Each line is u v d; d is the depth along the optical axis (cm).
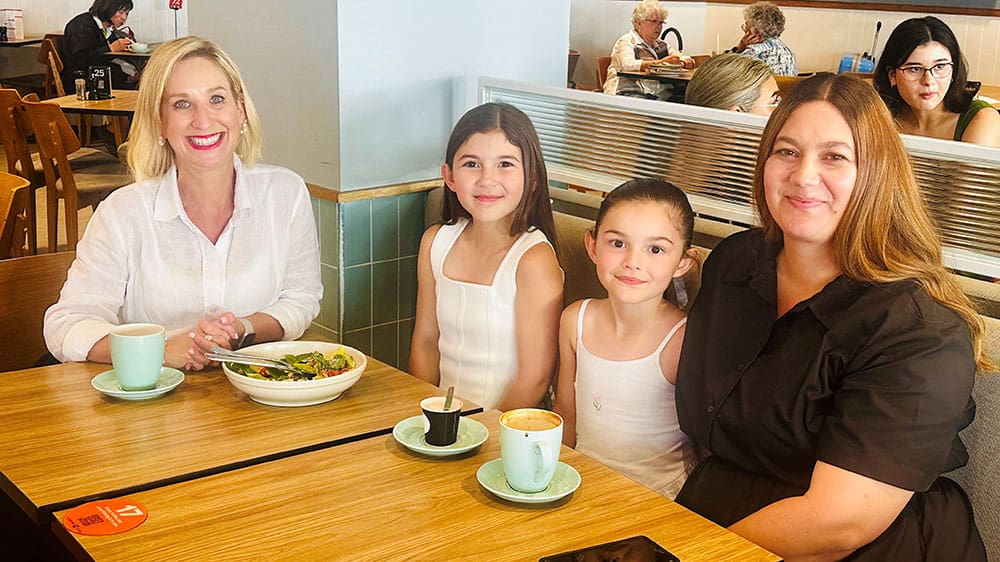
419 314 240
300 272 225
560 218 256
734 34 881
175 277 209
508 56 312
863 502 153
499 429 154
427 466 153
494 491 141
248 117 216
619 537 133
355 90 278
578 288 250
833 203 163
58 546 204
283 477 148
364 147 284
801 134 164
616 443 201
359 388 185
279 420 169
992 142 329
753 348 173
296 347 195
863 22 804
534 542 131
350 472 150
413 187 295
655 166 260
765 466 172
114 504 138
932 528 163
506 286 220
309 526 134
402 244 299
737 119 238
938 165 208
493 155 213
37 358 228
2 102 500
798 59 846
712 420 177
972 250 207
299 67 284
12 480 145
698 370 182
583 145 276
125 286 210
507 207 217
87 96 582
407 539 131
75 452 155
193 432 163
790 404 165
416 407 176
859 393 156
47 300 228
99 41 812
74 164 534
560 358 212
